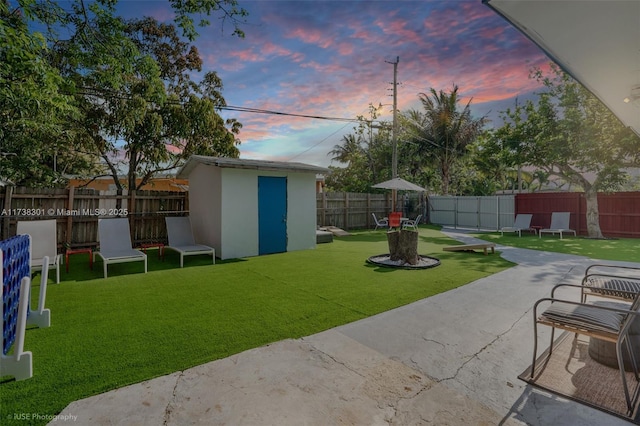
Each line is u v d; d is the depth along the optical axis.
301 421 2.09
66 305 4.36
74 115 6.70
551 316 2.68
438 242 11.45
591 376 2.66
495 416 2.17
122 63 6.99
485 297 4.80
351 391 2.42
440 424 2.09
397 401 2.31
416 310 4.22
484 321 3.86
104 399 2.29
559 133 12.16
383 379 2.59
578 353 3.05
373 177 23.11
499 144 14.23
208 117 11.81
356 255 8.49
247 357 2.93
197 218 9.18
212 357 2.93
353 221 16.12
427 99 21.67
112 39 6.64
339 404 2.27
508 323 3.80
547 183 33.41
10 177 8.24
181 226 8.08
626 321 2.37
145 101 10.13
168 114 11.22
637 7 1.85
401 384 2.53
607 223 12.84
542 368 2.78
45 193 7.82
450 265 7.20
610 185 12.02
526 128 12.90
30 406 2.21
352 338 3.36
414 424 2.08
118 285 5.43
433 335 3.46
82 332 3.47
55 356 2.92
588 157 11.86
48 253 5.93
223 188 7.96
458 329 3.62
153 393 2.37
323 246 10.24
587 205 12.70
